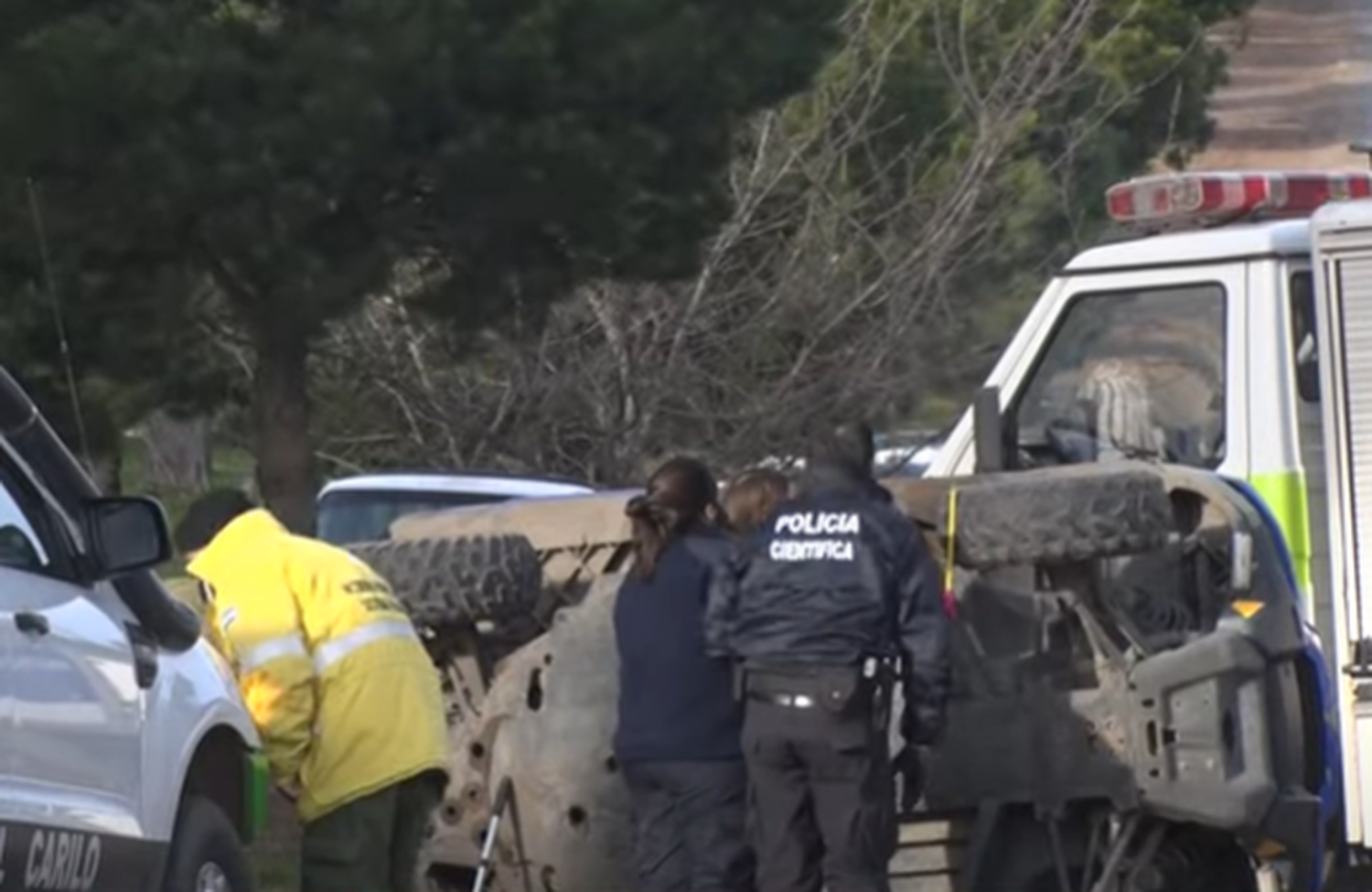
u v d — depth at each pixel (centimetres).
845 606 2419
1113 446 2911
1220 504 2625
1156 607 2652
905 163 5969
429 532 2891
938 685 2433
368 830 2402
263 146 4019
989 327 5931
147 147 3975
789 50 4416
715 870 2533
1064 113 6694
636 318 5766
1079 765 2577
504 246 4459
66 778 1881
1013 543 2533
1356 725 2636
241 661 2342
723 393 5844
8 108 3916
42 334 4312
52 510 2000
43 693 1852
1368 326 2642
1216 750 2542
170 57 3950
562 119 4194
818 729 2423
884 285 5859
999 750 2603
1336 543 2647
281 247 4172
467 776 2652
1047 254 6134
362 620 2395
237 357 4991
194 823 2153
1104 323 2930
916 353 5872
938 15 5988
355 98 4019
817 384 5825
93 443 4791
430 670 2453
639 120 4294
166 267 4281
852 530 2431
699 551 2542
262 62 4072
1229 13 7862
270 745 2348
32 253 4128
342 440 6147
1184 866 2688
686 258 4562
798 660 2425
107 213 4106
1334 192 3031
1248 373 2805
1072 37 6275
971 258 5959
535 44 4112
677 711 2527
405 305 4831
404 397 5966
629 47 4194
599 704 2631
